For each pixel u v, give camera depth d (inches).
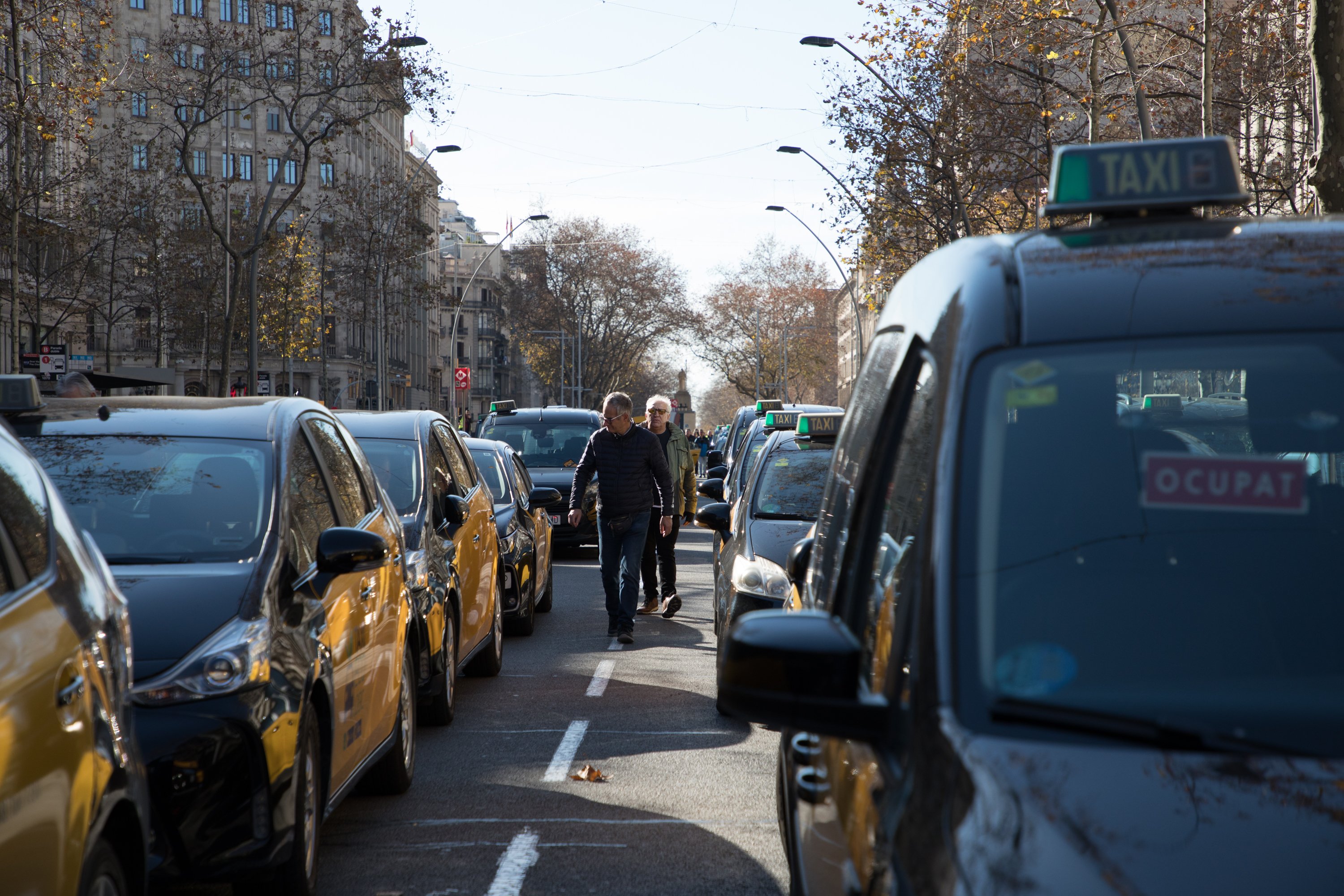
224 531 205.3
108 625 139.4
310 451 240.8
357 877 213.6
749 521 375.2
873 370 139.8
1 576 123.4
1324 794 74.2
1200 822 72.2
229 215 2009.1
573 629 524.1
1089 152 114.3
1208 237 108.2
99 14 1173.7
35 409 231.8
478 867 218.7
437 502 366.6
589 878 212.4
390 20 1332.4
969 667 85.0
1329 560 90.4
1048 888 68.7
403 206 2347.4
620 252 3727.9
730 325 4087.1
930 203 1346.0
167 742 168.9
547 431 895.1
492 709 360.8
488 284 6200.8
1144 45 1158.3
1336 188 474.6
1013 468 93.8
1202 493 93.2
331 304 2583.7
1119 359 97.0
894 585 106.5
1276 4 1026.7
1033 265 106.3
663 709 358.3
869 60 1259.8
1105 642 86.8
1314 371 95.5
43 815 111.3
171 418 232.7
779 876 213.3
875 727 90.4
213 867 169.6
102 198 1770.4
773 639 90.5
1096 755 78.1
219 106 1381.6
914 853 77.5
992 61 1115.9
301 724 185.2
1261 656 86.4
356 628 224.1
